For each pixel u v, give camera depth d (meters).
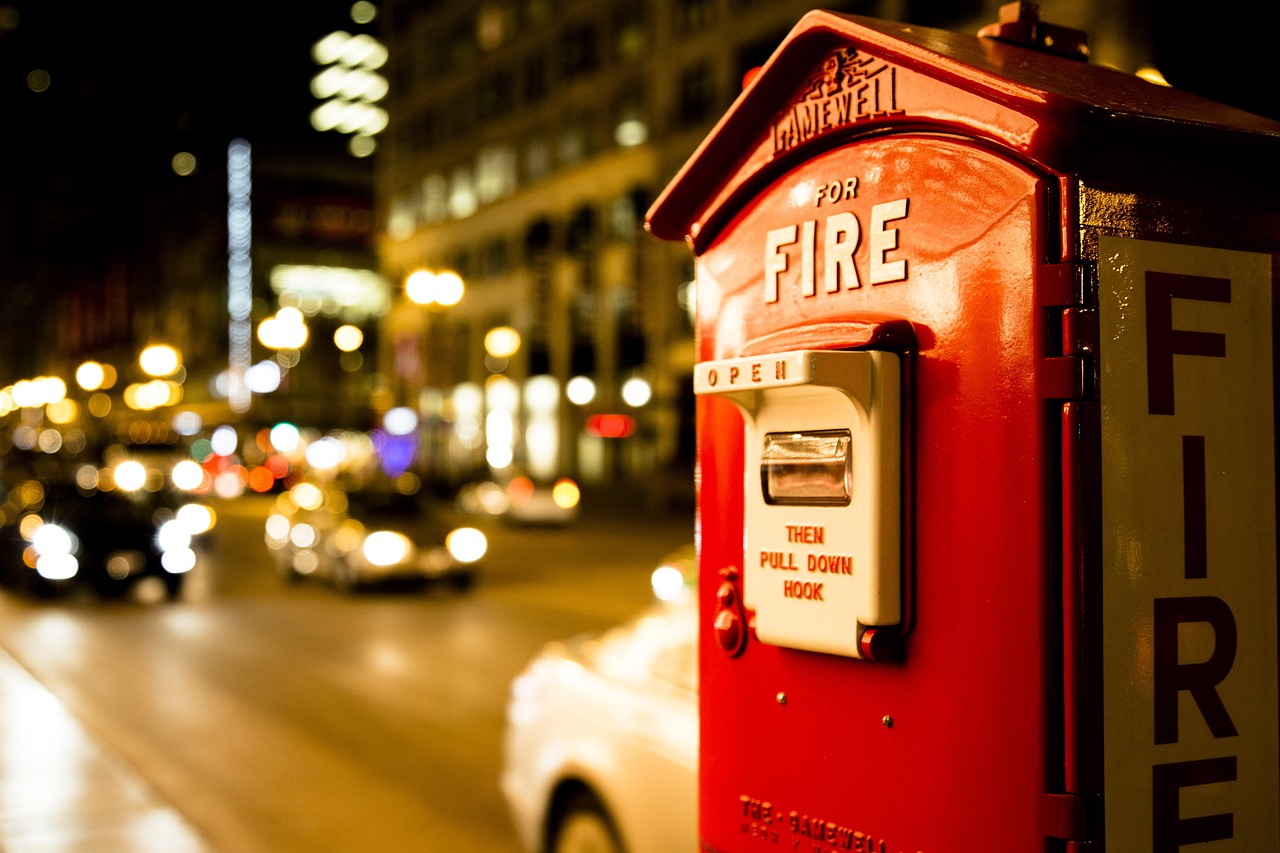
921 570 2.31
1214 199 2.26
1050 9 19.67
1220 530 2.22
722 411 2.85
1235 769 2.23
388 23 64.69
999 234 2.19
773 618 2.57
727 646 2.78
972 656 2.21
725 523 2.83
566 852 4.72
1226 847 2.22
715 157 2.84
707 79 41.34
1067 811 2.07
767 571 2.58
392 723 9.10
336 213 86.81
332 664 11.75
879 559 2.32
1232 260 2.27
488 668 11.45
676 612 4.91
